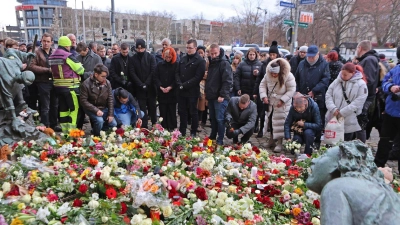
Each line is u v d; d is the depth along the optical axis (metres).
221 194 2.67
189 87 6.66
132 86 7.27
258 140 7.40
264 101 6.48
